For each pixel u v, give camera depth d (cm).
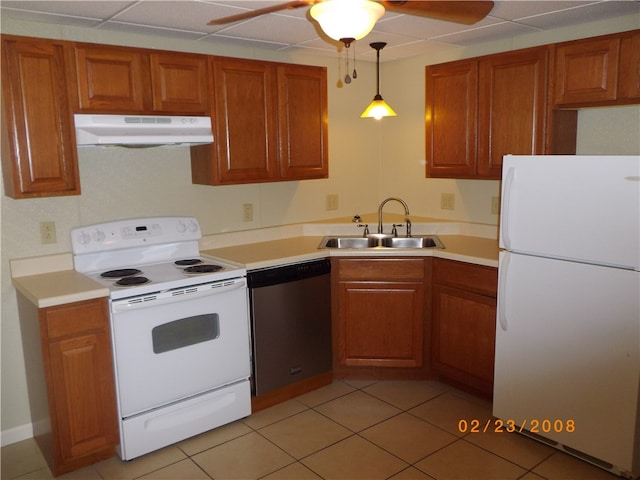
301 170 351
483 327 301
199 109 300
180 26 280
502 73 310
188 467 255
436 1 190
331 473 247
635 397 224
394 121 419
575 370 243
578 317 238
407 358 340
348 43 199
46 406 247
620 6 262
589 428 242
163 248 317
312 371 331
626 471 232
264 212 372
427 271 329
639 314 219
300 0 187
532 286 254
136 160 311
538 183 245
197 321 277
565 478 239
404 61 402
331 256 333
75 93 260
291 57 369
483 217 372
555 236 242
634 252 217
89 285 254
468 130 332
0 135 261
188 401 277
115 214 307
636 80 255
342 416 301
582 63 275
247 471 251
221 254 322
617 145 297
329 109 397
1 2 231
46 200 282
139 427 261
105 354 251
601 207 225
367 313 338
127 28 283
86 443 252
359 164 422
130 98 276
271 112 330
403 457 259
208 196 343
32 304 246
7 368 279
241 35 305
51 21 266
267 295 303
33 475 251
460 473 245
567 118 304
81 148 291
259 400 310
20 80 246
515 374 268
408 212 401
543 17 281
